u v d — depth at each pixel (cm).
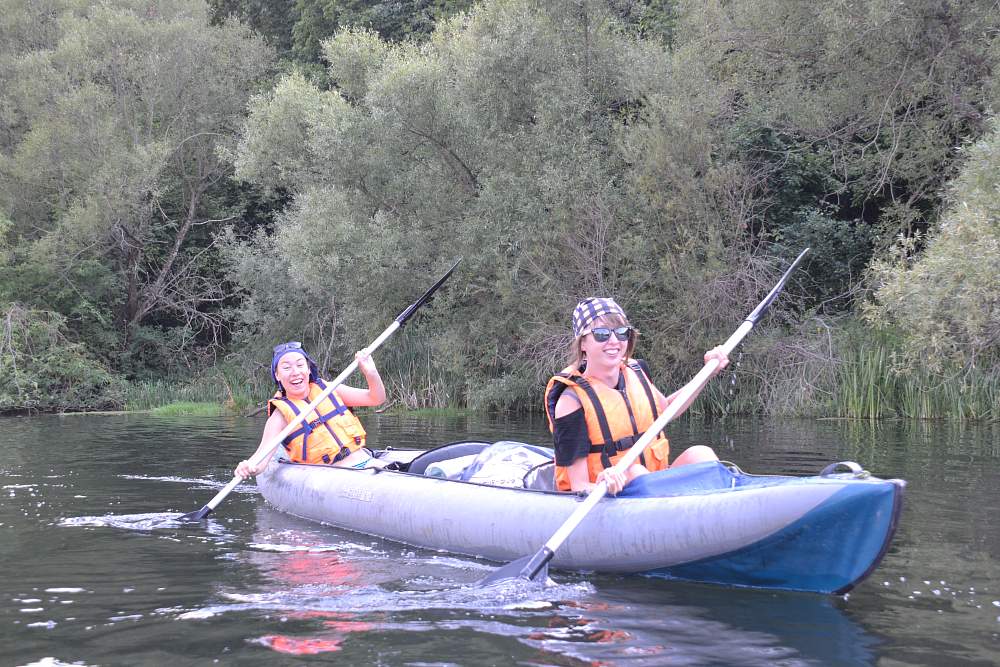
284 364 526
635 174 1178
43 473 619
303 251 1263
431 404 1354
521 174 1227
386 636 262
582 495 348
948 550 357
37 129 1620
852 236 1305
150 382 1706
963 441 752
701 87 1200
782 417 1077
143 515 467
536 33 1244
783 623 274
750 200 1232
